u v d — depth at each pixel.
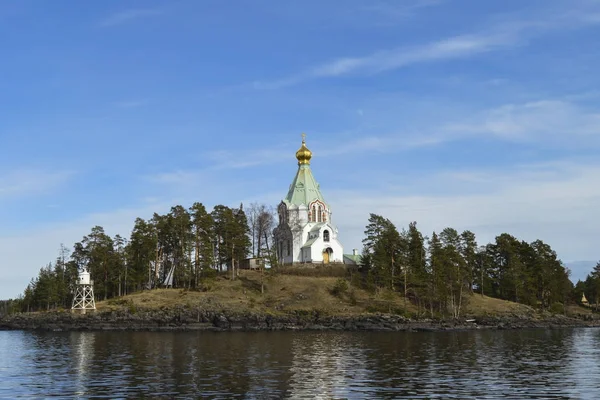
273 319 147.25
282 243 198.62
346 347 96.44
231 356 82.50
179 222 176.88
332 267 182.62
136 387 56.75
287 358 80.19
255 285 171.75
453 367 71.00
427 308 167.50
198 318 147.62
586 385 57.78
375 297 167.75
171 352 88.31
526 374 65.12
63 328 152.12
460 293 168.25
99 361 77.56
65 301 199.50
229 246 176.12
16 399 51.31
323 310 153.88
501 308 173.75
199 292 166.12
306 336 122.69
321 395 52.62
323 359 79.00
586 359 79.38
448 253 176.25
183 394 53.12
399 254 177.25
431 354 85.62
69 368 70.75
